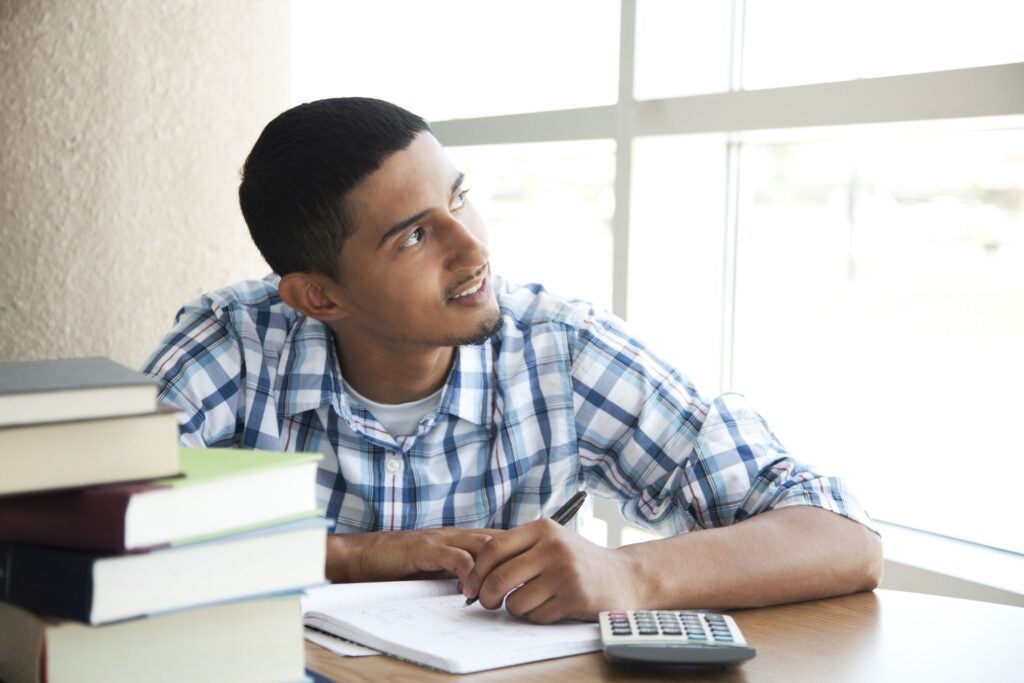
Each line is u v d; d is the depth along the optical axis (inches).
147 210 77.0
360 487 53.8
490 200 98.6
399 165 49.1
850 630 39.2
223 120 79.9
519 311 57.8
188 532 27.1
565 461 56.1
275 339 55.4
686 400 55.3
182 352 54.5
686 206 80.4
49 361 32.3
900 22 69.7
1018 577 62.6
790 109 68.1
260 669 29.0
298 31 110.6
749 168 80.4
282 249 52.1
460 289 49.8
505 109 97.9
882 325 74.0
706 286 81.4
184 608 27.1
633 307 80.1
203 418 53.6
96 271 75.2
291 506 29.1
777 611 41.8
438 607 40.0
